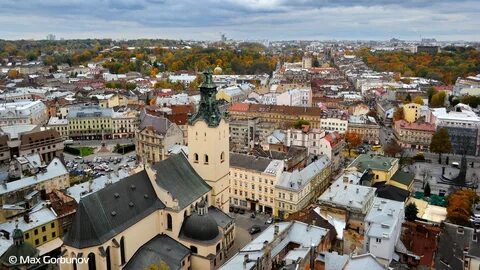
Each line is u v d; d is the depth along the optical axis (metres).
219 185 136.00
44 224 127.88
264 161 167.50
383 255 100.56
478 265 99.25
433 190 189.00
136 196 111.44
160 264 99.19
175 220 114.88
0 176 177.00
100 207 101.38
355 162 181.12
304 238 104.62
